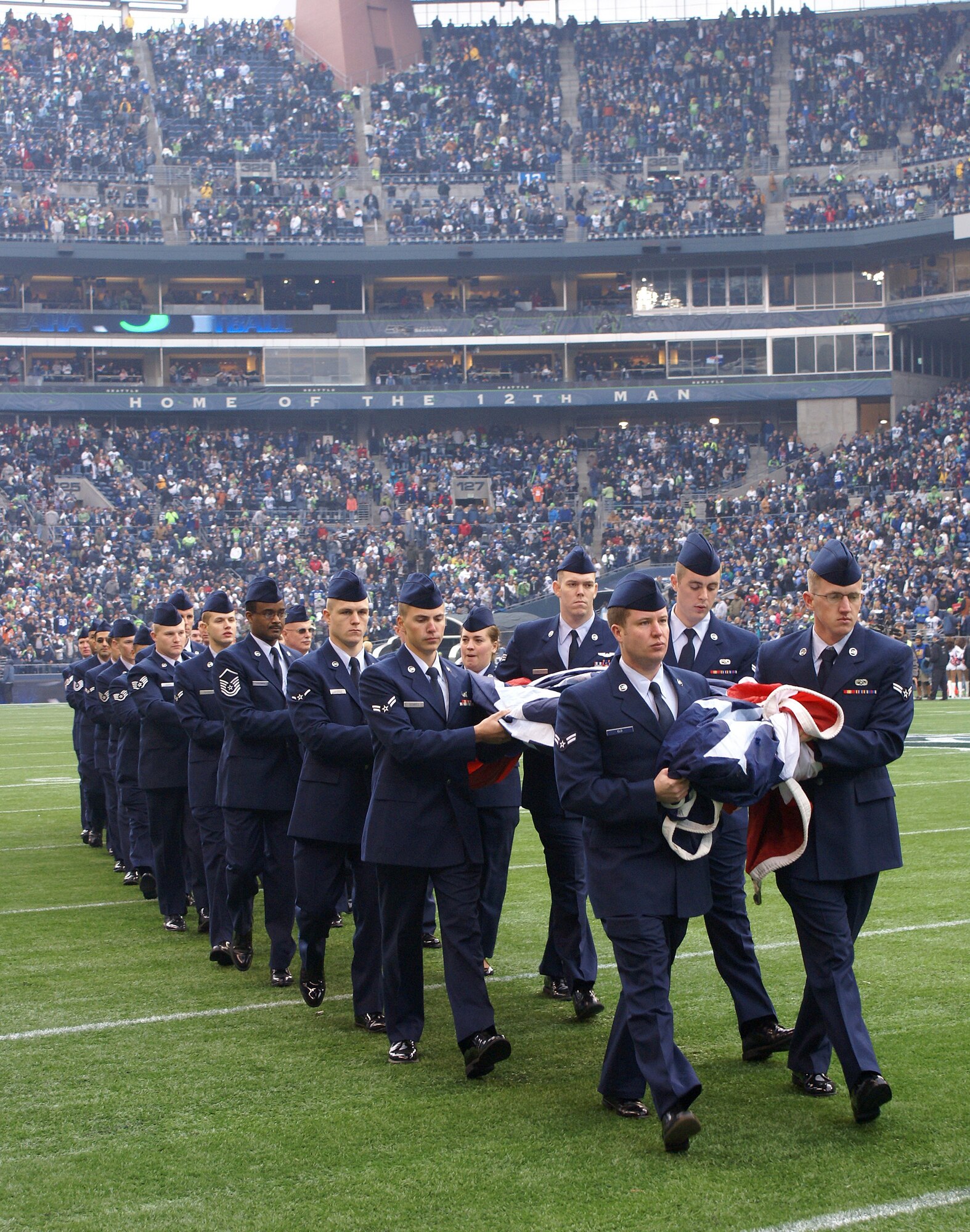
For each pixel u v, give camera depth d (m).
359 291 46.56
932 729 20.80
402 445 44.03
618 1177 3.95
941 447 38.97
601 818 4.38
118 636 10.21
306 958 6.14
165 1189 3.94
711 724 4.30
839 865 4.50
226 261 44.12
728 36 49.81
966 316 41.81
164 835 7.95
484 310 46.28
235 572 37.94
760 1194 3.79
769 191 45.00
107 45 49.72
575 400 43.75
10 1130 4.46
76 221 43.44
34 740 22.48
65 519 38.84
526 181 46.78
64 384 43.84
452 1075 5.05
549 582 37.66
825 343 43.72
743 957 5.18
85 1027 5.74
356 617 6.13
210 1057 5.30
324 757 5.93
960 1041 5.16
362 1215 3.72
